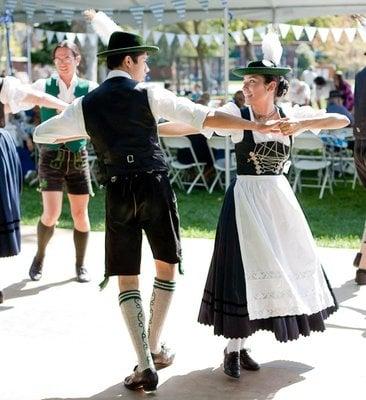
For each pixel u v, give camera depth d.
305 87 11.32
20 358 3.54
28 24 11.17
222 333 3.14
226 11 7.94
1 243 4.30
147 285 4.81
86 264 5.41
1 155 4.29
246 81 3.21
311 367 3.40
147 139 3.09
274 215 3.21
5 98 4.04
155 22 10.91
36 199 8.52
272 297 3.12
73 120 3.11
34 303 4.46
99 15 3.47
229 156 8.28
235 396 3.09
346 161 9.41
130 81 3.08
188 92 14.25
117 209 3.09
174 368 3.41
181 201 8.37
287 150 3.24
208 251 5.85
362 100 4.85
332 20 16.98
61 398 3.09
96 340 3.79
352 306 4.36
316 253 3.30
